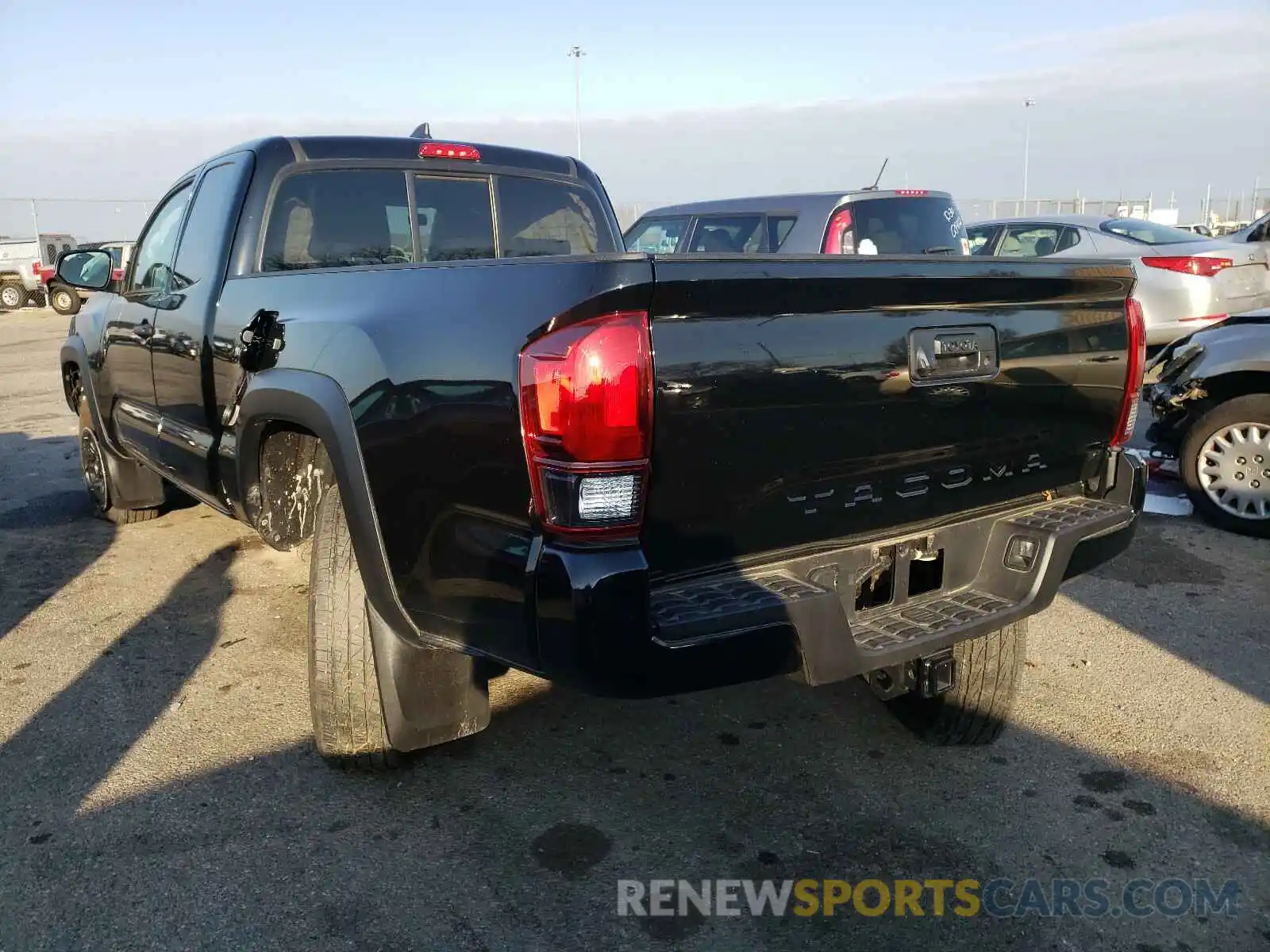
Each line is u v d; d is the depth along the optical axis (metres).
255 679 3.85
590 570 2.01
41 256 25.12
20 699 3.68
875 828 2.89
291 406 2.85
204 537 5.70
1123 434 3.06
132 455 5.18
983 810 2.98
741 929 2.46
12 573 5.09
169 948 2.38
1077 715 3.55
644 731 3.46
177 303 4.00
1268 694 3.68
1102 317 2.90
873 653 2.36
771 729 3.48
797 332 2.25
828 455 2.37
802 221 8.13
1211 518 5.62
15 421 9.73
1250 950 2.40
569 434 2.01
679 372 2.08
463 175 4.28
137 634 4.30
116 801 3.00
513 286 2.18
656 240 9.30
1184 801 3.01
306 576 5.01
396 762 3.10
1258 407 5.36
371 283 2.68
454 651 2.52
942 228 8.38
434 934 2.44
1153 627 4.30
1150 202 30.11
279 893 2.58
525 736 3.41
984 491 2.76
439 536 2.36
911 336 2.45
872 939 2.43
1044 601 2.66
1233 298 9.68
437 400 2.29
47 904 2.53
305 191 3.87
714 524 2.24
